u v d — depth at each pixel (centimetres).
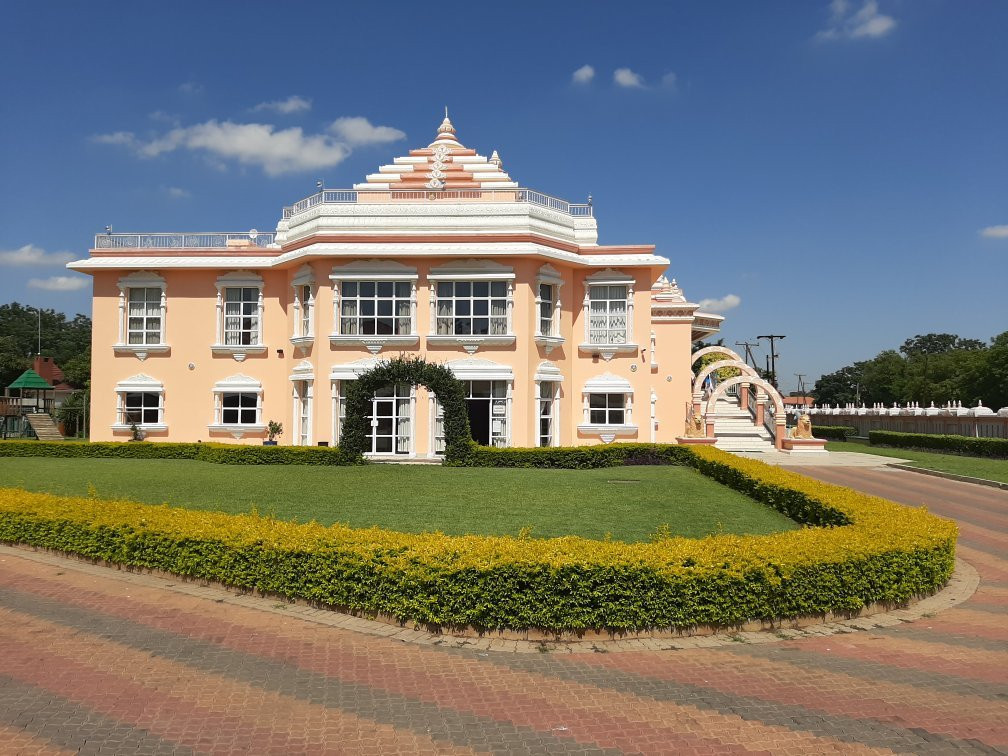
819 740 545
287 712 586
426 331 2516
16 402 5456
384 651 729
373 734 550
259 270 2766
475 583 779
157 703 600
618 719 579
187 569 969
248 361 2762
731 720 578
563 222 2728
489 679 659
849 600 841
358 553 842
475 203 2572
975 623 839
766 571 798
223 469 2009
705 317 3994
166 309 2778
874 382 8788
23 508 1173
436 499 1457
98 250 2786
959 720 580
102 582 975
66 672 664
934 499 1892
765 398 3781
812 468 2736
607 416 2730
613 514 1310
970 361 6700
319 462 2208
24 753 514
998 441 3053
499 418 2502
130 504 1179
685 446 2294
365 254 2483
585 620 768
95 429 2769
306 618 830
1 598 898
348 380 2491
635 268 2731
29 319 11831
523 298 2519
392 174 2983
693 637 777
